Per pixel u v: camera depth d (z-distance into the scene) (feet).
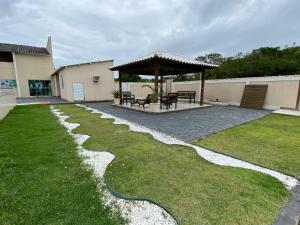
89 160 11.15
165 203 7.23
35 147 12.99
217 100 47.21
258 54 78.69
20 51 62.95
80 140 15.05
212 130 18.86
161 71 43.57
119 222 6.23
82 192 7.86
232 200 7.40
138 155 12.04
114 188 8.20
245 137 16.46
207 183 8.67
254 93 37.96
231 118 25.73
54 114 28.25
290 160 11.50
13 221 6.13
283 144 14.55
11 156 11.34
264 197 7.60
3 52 63.00
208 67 37.29
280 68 64.39
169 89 62.44
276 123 22.57
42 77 68.28
